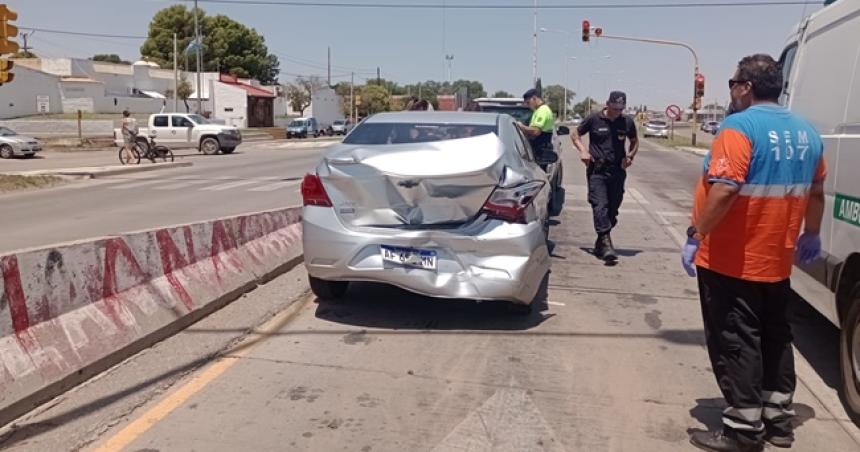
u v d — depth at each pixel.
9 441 3.85
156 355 5.15
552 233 10.88
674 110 52.12
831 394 4.79
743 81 3.86
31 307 4.41
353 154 5.77
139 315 5.32
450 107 33.38
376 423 4.18
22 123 50.28
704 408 4.48
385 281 5.62
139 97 65.62
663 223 12.18
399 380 4.82
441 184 5.55
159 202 15.48
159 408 4.32
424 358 5.25
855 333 4.36
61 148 38.47
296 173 23.27
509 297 5.57
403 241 5.55
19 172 22.48
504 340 5.69
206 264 6.46
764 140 3.67
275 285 7.23
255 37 91.31
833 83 5.12
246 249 7.28
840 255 4.65
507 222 5.59
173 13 86.62
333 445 3.91
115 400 4.39
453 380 4.85
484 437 4.04
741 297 3.82
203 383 4.71
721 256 3.82
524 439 4.02
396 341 5.62
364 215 5.71
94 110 60.16
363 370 4.99
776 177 3.70
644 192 17.36
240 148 41.97
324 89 85.31
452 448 3.90
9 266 4.27
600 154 8.75
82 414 4.19
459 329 5.94
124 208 14.51
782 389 4.00
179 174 23.02
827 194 4.95
